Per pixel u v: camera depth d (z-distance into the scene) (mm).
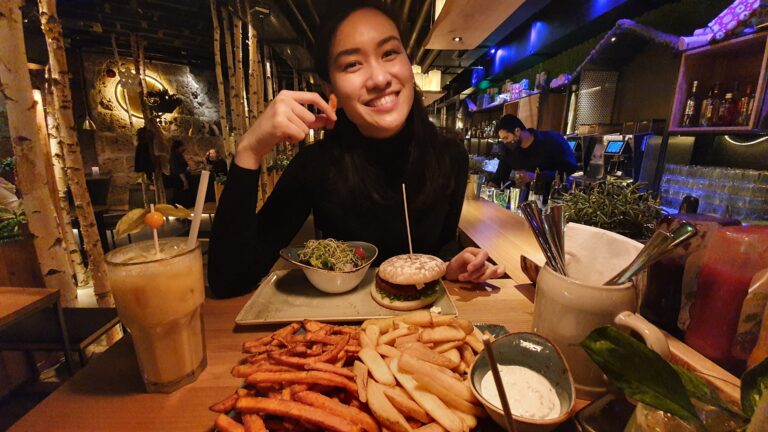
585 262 758
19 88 1664
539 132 3836
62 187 3131
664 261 729
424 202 1461
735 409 360
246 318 858
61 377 2150
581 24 3715
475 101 9055
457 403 543
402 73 1215
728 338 618
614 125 3133
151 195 6301
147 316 575
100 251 2385
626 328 508
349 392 586
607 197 1023
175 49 7020
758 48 1980
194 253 641
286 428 524
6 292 1493
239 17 4719
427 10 3535
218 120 8586
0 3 1557
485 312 927
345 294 1004
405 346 663
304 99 1010
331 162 1480
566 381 529
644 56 3334
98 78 6910
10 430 555
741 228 618
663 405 345
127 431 557
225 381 672
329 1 1264
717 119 2111
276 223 1392
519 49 5379
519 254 1457
